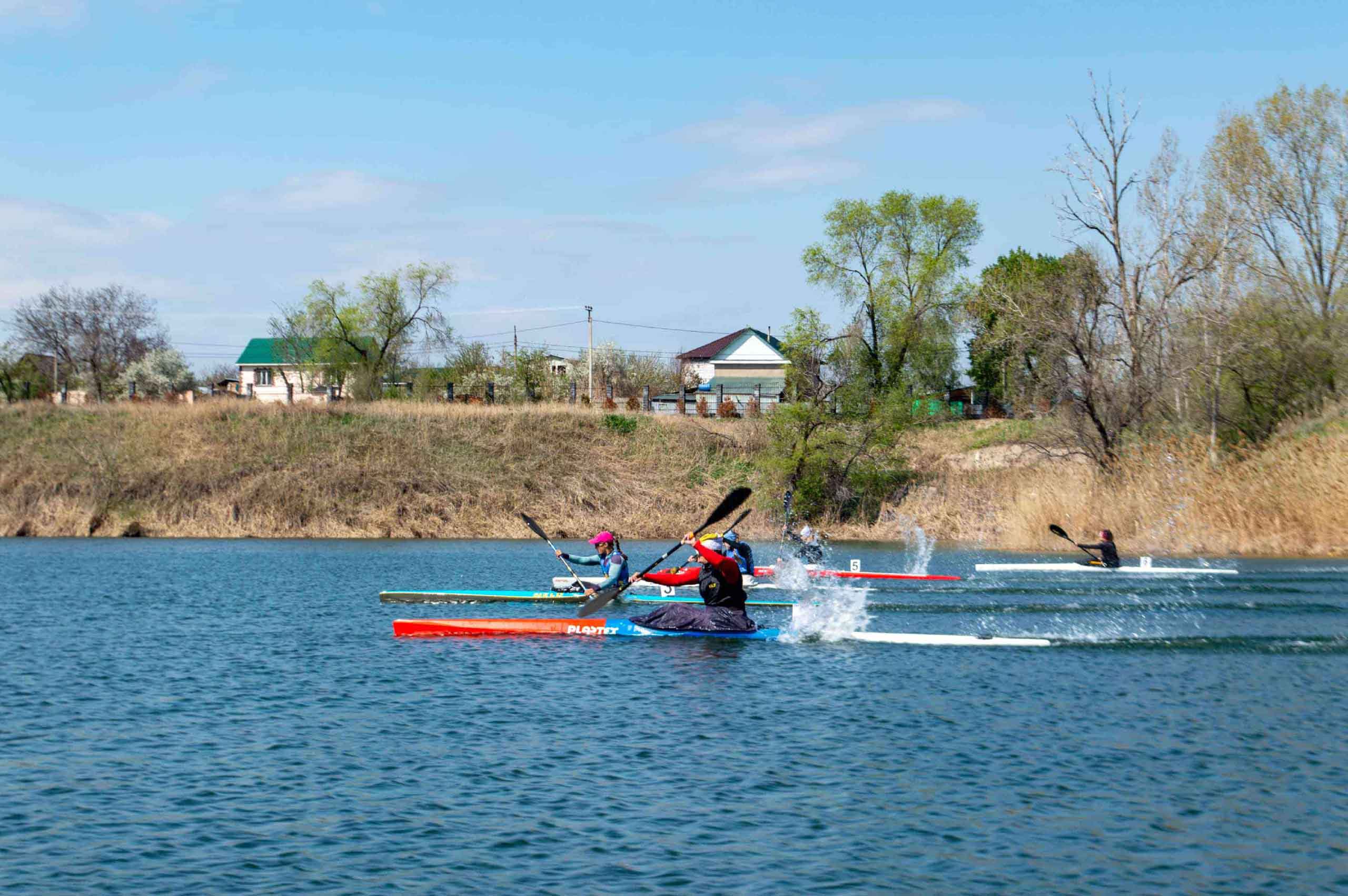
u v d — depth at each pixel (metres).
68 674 15.80
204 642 18.47
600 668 16.11
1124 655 17.30
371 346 70.31
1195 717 13.18
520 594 23.72
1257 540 34.06
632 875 8.43
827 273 63.78
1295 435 39.78
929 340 63.25
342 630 19.77
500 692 14.49
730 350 94.38
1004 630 20.03
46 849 8.96
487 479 49.47
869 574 29.11
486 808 9.91
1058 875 8.48
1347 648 17.92
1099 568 30.17
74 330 84.50
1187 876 8.48
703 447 53.12
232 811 9.84
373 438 51.31
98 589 26.44
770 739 12.20
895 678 15.42
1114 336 40.94
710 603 18.95
